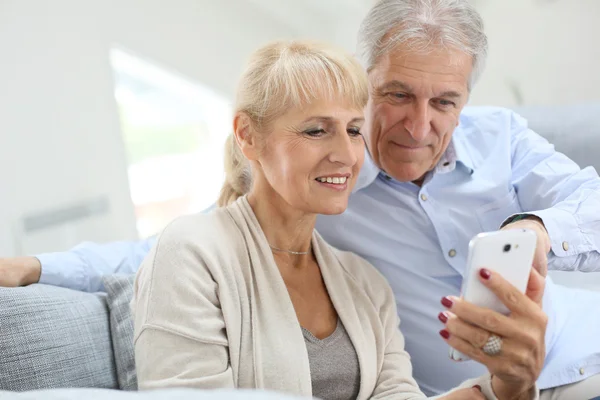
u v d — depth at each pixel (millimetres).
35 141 3203
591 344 1563
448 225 1646
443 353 1636
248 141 1324
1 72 3078
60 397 867
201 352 1172
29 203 3158
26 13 3201
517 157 1789
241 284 1263
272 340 1233
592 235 1491
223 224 1332
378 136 1568
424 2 1473
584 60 3059
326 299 1392
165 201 4836
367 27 1522
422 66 1462
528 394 1235
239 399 807
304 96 1250
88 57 3496
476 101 3352
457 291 1669
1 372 1235
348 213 1660
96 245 1647
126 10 3725
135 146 4715
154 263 1230
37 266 1491
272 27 4723
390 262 1647
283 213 1338
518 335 1098
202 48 4254
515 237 1090
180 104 4680
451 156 1657
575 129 2156
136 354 1208
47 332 1317
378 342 1407
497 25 3242
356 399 1333
